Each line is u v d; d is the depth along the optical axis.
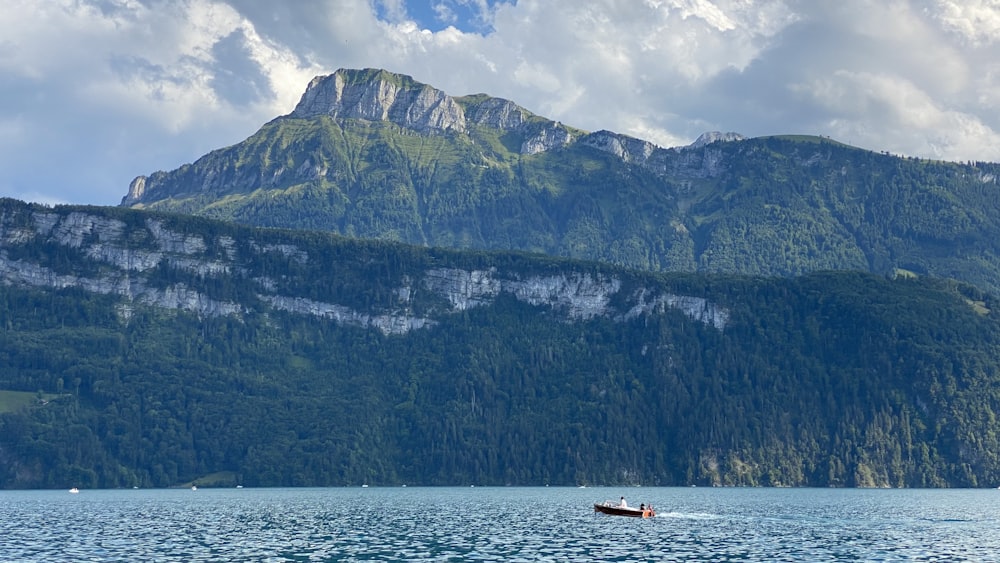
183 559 156.50
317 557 158.75
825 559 158.88
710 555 162.50
